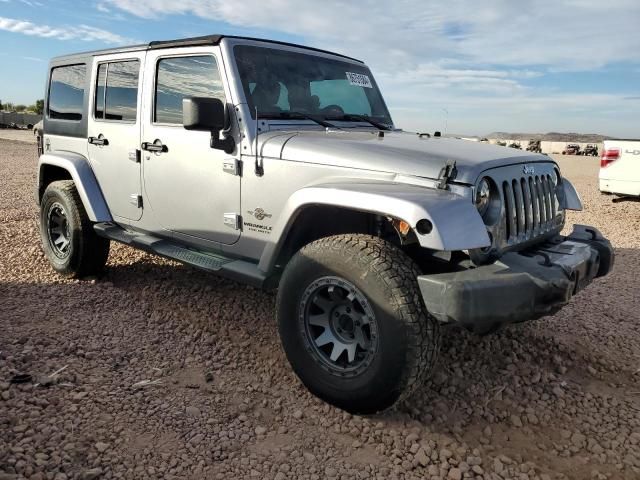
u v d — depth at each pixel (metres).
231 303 4.61
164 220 4.26
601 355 3.94
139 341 3.87
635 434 3.00
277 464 2.62
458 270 2.98
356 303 2.93
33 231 7.08
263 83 3.80
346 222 3.48
